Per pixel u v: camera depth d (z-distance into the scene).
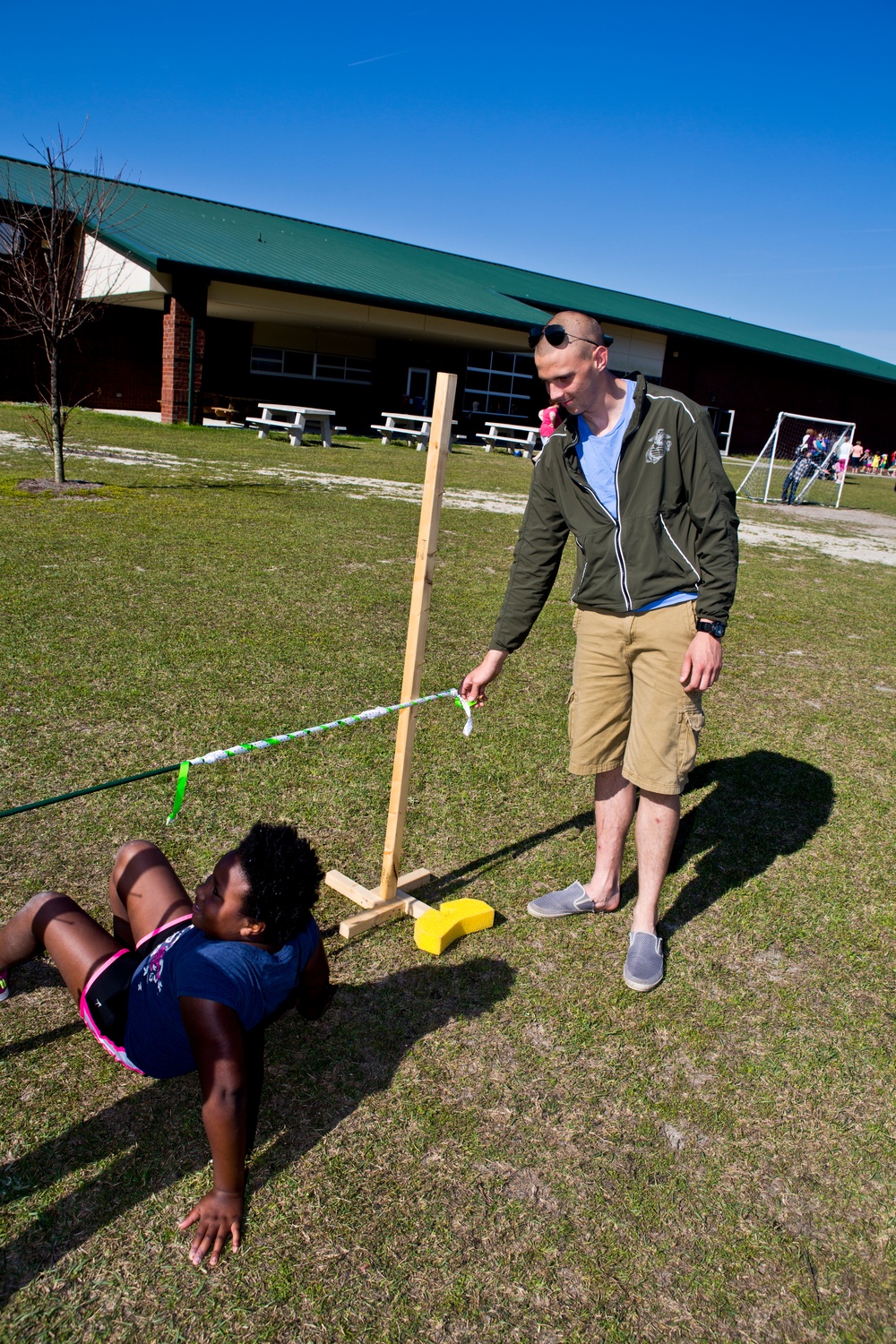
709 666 2.87
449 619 7.09
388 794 4.17
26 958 2.56
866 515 20.53
